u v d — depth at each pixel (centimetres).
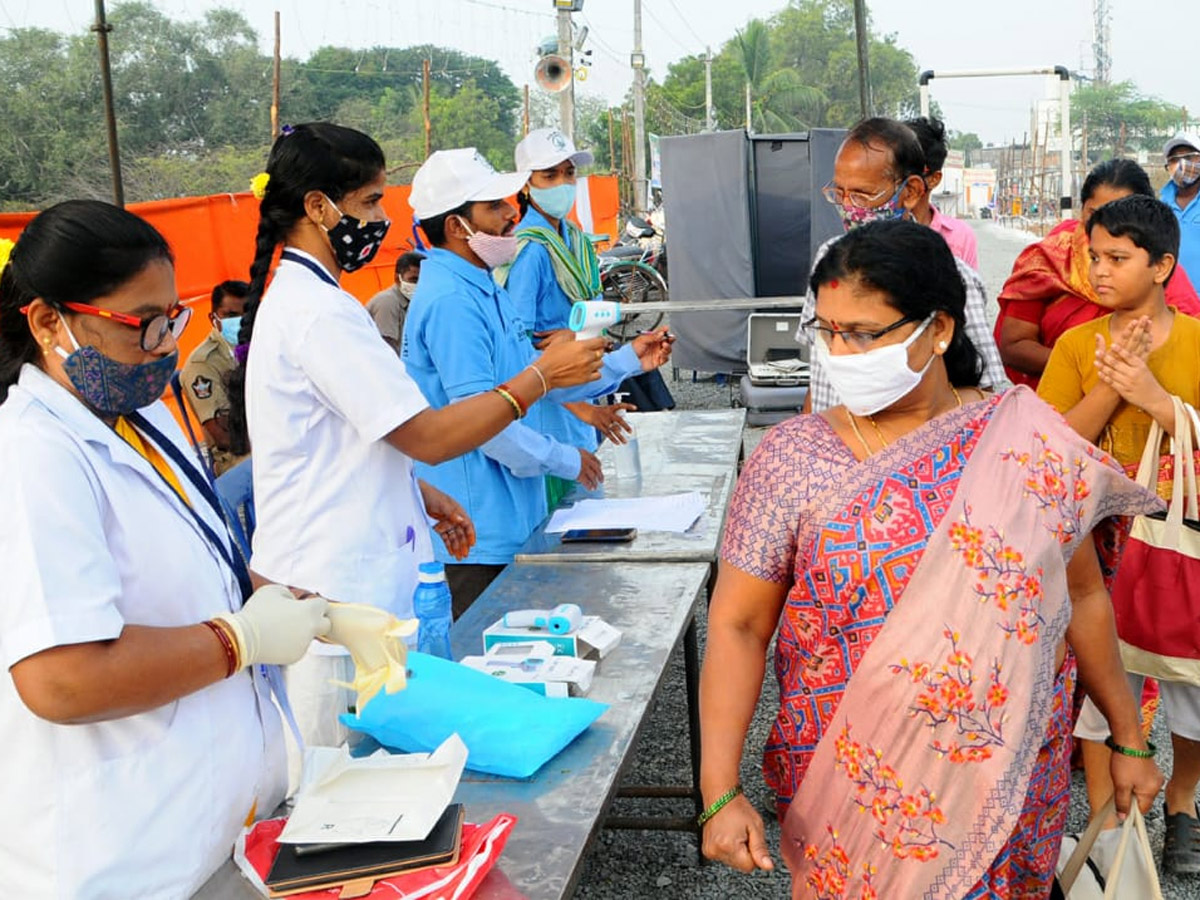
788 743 170
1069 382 282
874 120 272
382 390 215
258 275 224
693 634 299
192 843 144
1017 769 154
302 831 152
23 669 126
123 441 143
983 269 1977
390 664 157
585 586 280
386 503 227
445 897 144
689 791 303
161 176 2366
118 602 139
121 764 138
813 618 163
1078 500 160
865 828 159
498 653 229
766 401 792
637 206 2783
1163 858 285
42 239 133
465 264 300
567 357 239
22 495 128
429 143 1509
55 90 2178
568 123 1162
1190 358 260
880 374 156
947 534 154
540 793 178
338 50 4306
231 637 141
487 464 310
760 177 937
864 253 156
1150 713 288
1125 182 314
